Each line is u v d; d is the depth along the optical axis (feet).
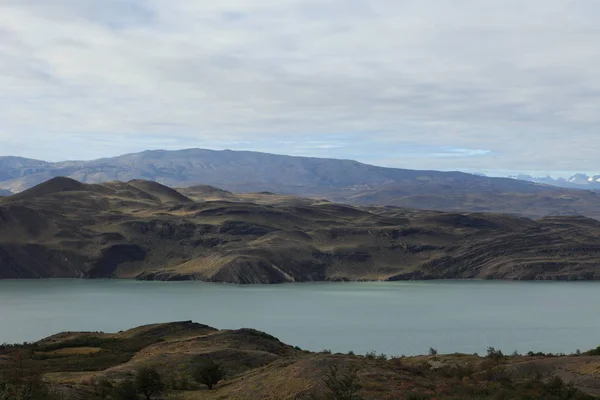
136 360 319.47
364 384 206.39
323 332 653.71
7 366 288.92
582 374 245.04
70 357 350.23
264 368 259.19
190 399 226.79
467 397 199.41
